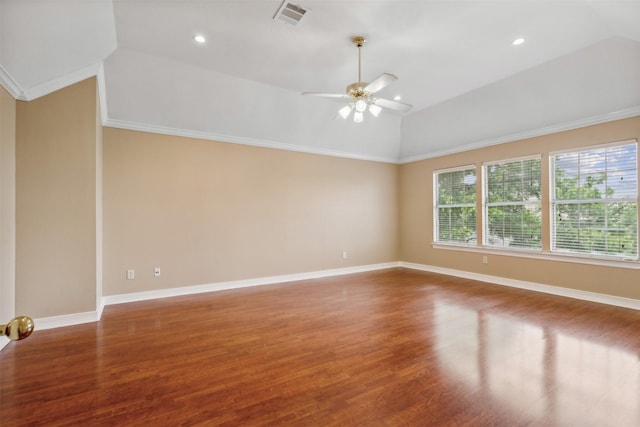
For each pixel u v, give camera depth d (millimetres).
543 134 4430
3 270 2584
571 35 3014
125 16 2684
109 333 2939
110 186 3945
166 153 4305
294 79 4000
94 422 1685
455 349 2592
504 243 4996
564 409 1797
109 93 3666
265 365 2330
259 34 2982
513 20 2770
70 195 3098
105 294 3898
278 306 3824
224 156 4738
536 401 1875
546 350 2564
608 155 3881
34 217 2943
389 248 6629
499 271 5020
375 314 3510
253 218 4984
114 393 1957
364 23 2809
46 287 3008
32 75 2664
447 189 5902
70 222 3104
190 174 4473
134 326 3129
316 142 5496
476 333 2934
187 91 3943
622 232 3773
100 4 2408
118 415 1743
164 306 3818
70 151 3094
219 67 3674
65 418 1717
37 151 2955
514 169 4855
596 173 3984
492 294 4355
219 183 4691
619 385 2045
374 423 1681
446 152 5766
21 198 2885
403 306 3807
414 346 2656
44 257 2994
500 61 3535
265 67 3674
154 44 3154
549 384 2061
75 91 3115
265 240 5094
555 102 3992
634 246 3682
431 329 3045
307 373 2211
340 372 2225
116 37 3010
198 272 4512
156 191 4230
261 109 4543
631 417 1727
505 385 2049
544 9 2615
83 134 3154
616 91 3535
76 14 2338
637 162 3641
